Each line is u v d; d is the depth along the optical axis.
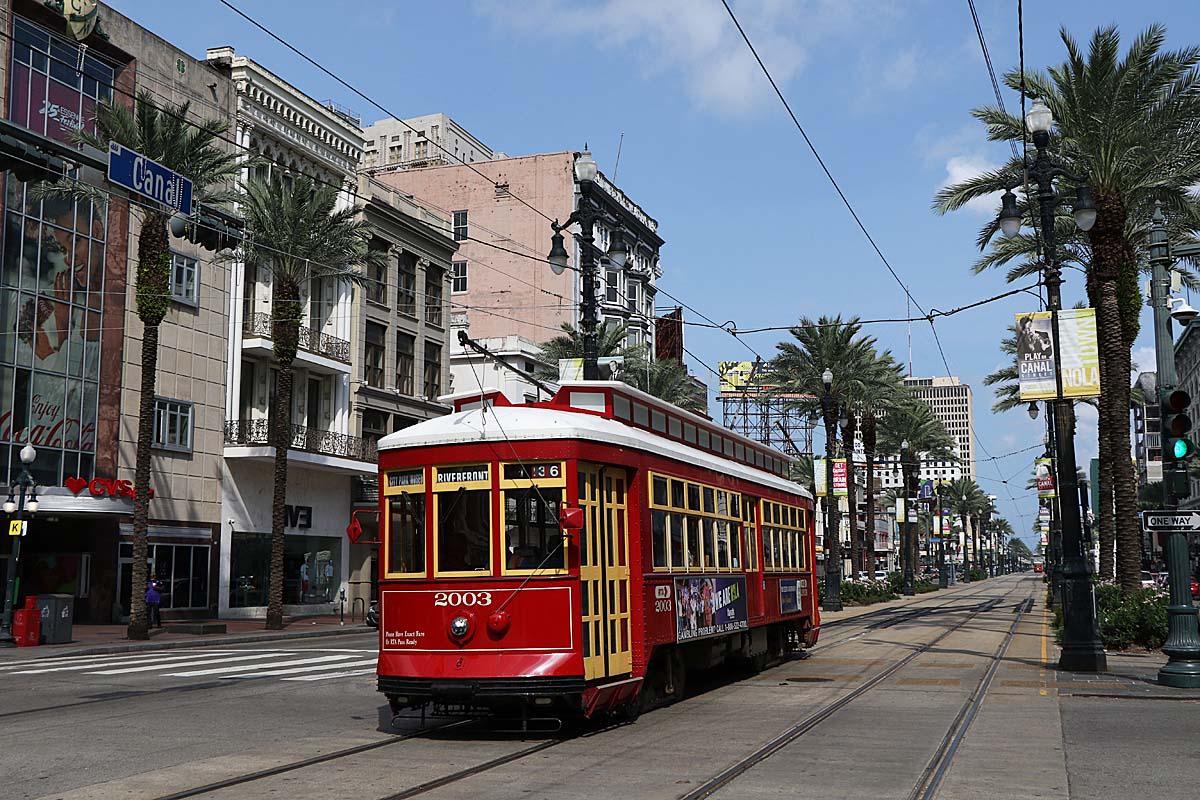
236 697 16.36
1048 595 49.25
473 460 12.19
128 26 37.84
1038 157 20.80
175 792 8.98
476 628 11.80
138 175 19.09
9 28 33.12
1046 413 47.09
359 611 50.91
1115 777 9.59
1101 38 25.97
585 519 12.16
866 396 51.81
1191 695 15.79
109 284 37.62
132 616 31.14
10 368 33.62
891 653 23.38
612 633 12.45
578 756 10.63
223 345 42.88
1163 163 26.89
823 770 9.88
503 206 73.31
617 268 21.67
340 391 49.03
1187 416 17.31
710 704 14.84
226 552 42.47
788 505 21.61
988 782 9.37
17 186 34.12
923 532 120.12
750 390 79.50
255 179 39.47
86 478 36.38
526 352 63.91
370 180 51.28
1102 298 27.23
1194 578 60.00
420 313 55.19
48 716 14.12
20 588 37.16
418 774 9.70
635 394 14.45
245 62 43.50
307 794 8.84
